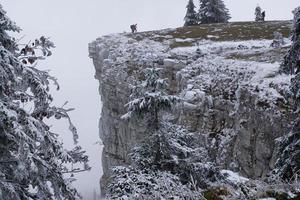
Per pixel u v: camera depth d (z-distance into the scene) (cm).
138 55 5441
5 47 916
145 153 1227
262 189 621
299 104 1734
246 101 3353
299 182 656
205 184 1166
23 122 863
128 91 5031
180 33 6359
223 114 3600
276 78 3322
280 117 2905
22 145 820
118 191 973
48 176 918
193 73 4341
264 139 2984
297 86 1733
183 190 646
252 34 5819
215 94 3769
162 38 6188
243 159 3175
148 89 1267
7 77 850
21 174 877
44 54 932
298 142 1634
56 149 919
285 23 6353
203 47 5300
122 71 5284
